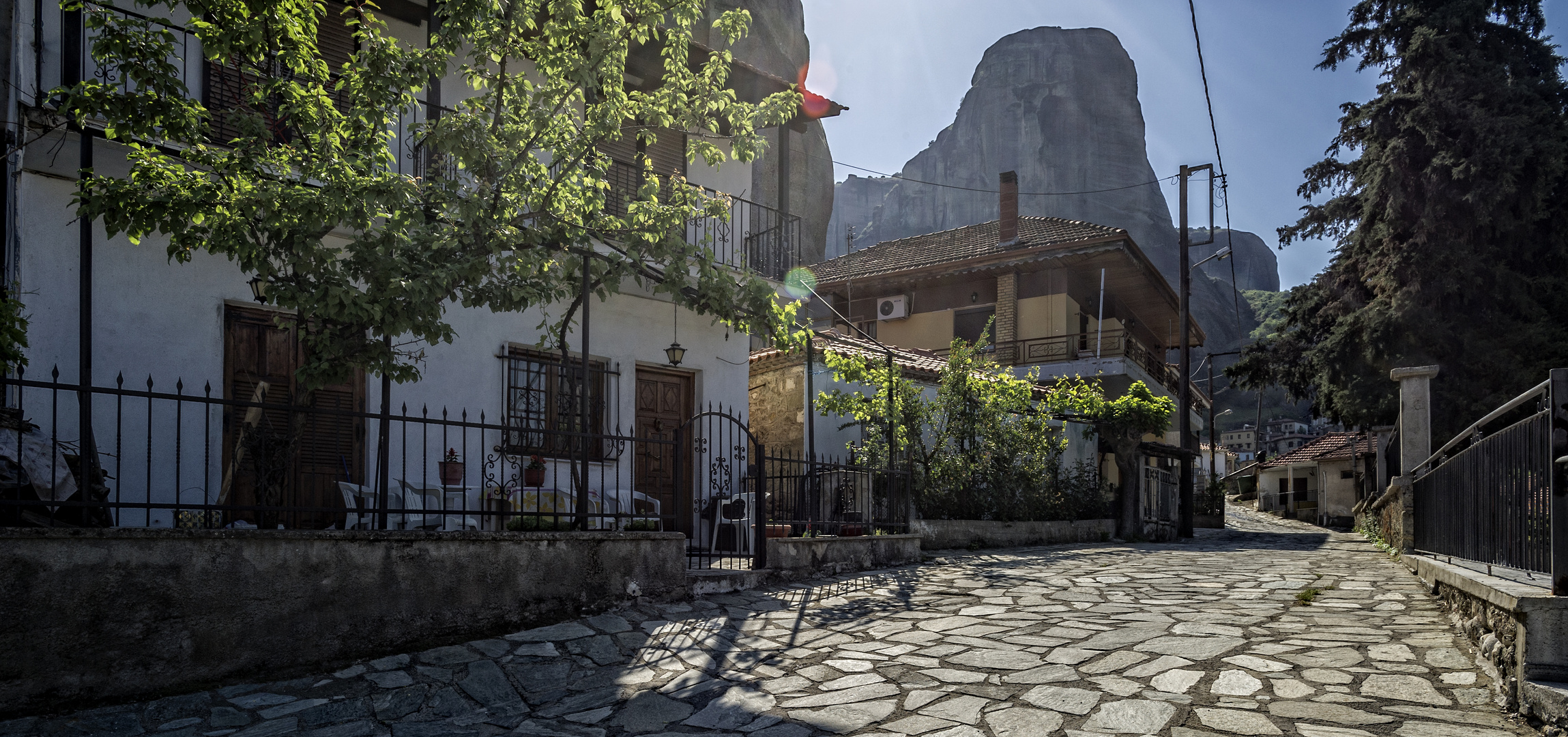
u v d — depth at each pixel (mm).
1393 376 11562
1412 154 20047
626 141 12430
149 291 8219
